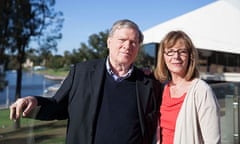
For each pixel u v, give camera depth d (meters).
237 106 5.47
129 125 2.57
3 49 12.72
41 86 48.12
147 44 10.17
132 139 2.56
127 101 2.62
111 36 2.72
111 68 2.69
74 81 2.63
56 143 4.71
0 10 11.91
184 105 2.52
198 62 2.74
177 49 2.71
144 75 2.74
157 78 2.88
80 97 2.57
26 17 12.62
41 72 87.75
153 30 10.02
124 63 2.64
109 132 2.54
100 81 2.61
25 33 12.86
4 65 13.29
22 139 2.82
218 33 9.75
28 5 12.59
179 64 2.71
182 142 2.48
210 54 13.99
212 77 12.33
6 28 12.38
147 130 2.66
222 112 5.64
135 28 2.71
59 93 2.62
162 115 2.69
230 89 5.86
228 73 12.70
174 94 2.70
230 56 14.21
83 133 2.52
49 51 13.87
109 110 2.58
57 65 64.19
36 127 4.51
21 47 13.05
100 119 2.57
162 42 2.86
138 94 2.64
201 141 2.50
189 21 10.04
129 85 2.66
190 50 2.72
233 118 5.49
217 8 9.91
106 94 2.62
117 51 2.65
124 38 2.65
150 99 2.68
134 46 2.68
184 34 2.77
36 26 13.00
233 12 9.78
